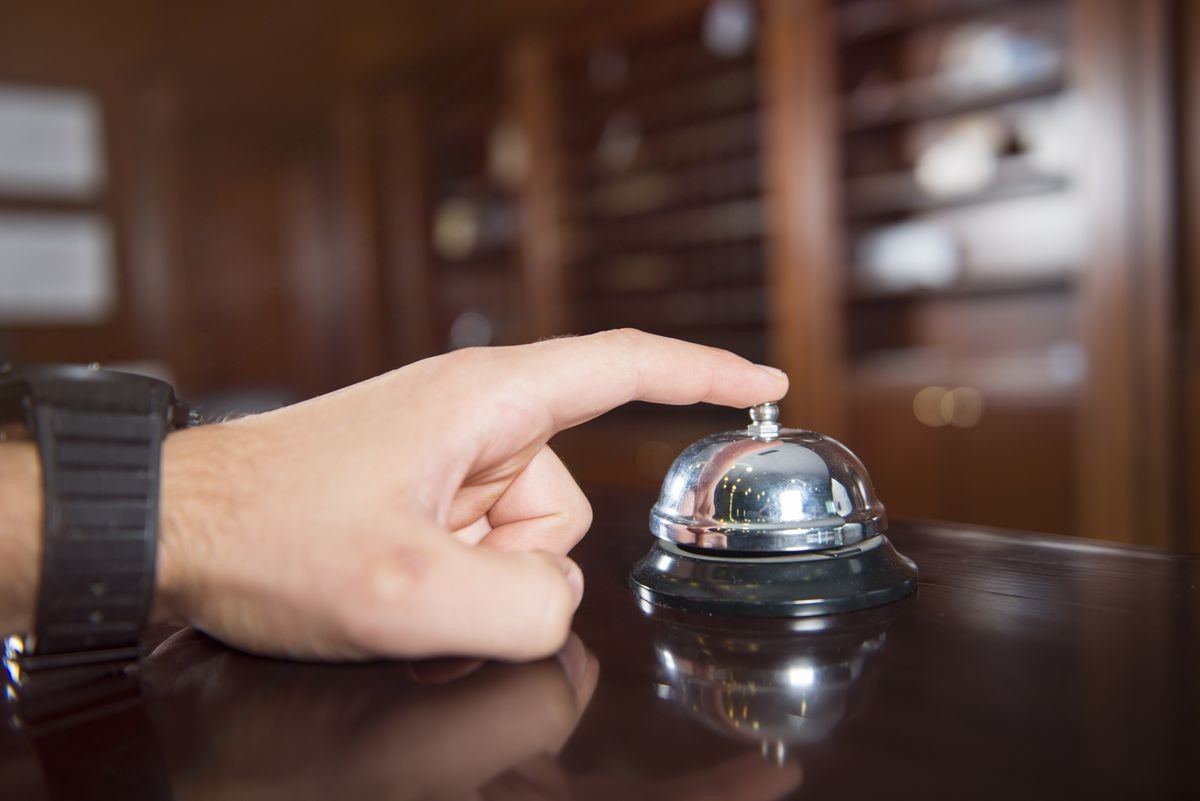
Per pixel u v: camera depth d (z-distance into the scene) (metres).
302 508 0.34
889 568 0.39
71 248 4.77
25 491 0.35
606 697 0.29
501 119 4.24
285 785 0.24
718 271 3.64
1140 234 2.18
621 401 0.40
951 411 2.64
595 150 3.90
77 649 0.33
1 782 0.25
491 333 4.59
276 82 4.74
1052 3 2.72
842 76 3.00
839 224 2.91
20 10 4.55
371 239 4.67
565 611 0.33
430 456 0.35
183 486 0.35
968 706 0.27
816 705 0.27
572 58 3.71
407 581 0.31
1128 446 2.24
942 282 3.05
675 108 3.67
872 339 3.10
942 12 2.86
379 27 4.32
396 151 4.57
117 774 0.25
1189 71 2.16
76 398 0.33
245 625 0.34
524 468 0.44
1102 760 0.23
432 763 0.25
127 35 4.77
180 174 4.90
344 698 0.30
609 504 0.64
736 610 0.37
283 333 5.18
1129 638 0.32
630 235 3.89
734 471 0.40
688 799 0.22
